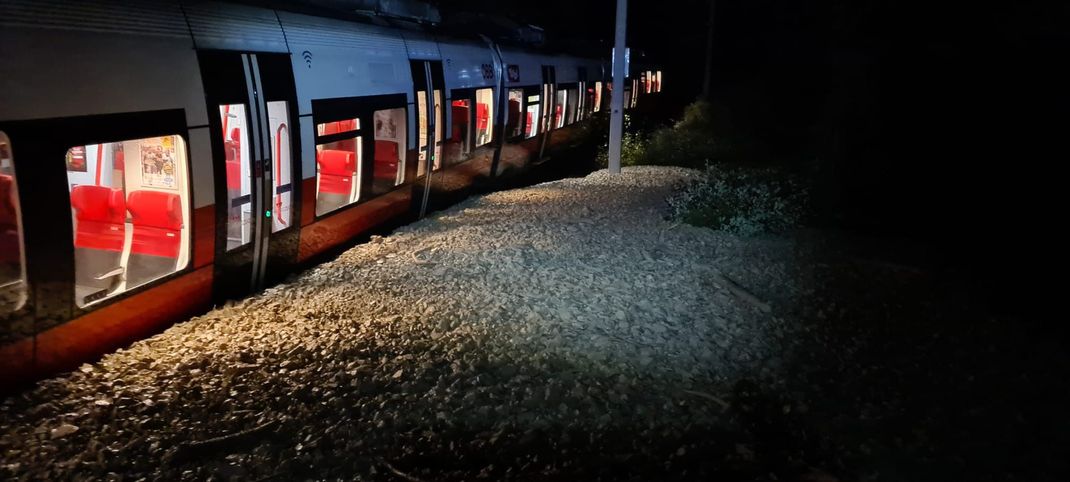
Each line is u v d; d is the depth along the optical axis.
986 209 11.86
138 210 7.09
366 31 10.87
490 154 16.36
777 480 4.61
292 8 9.28
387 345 6.80
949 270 9.47
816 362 6.60
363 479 4.58
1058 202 11.59
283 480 4.54
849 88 14.34
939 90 13.70
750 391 5.93
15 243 5.39
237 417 5.32
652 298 8.36
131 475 4.57
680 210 13.49
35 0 5.46
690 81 45.03
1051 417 5.41
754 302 8.16
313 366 6.23
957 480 4.56
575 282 8.98
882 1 13.89
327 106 9.34
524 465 4.76
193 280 7.26
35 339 5.58
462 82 14.14
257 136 7.91
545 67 19.81
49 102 5.44
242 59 7.71
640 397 5.81
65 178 5.59
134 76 6.24
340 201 10.86
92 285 6.77
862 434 5.19
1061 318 7.66
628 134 24.53
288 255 9.00
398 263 9.84
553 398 5.74
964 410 5.54
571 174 22.27
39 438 4.94
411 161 12.13
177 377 5.96
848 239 11.25
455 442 5.05
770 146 24.50
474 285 8.80
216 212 7.35
